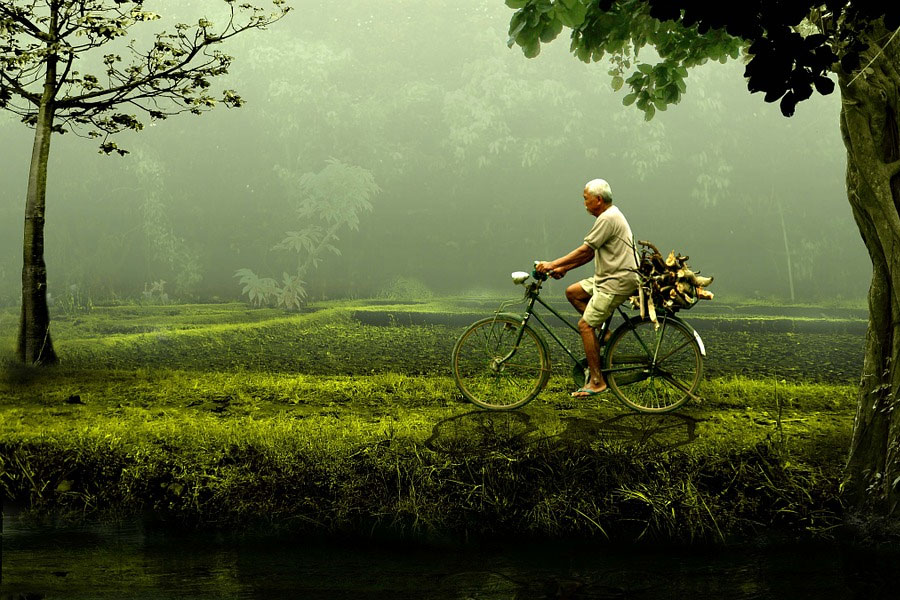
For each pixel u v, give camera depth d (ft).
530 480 19.10
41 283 34.42
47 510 19.21
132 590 14.53
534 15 16.03
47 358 34.27
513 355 24.02
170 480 19.77
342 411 24.84
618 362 23.25
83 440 21.20
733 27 11.53
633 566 16.12
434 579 15.40
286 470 19.61
